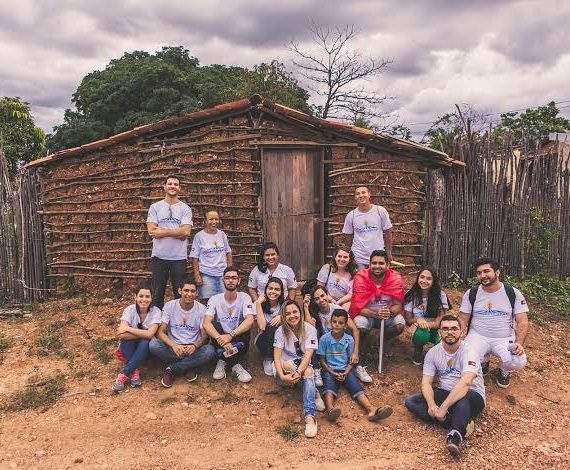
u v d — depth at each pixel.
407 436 4.36
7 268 7.54
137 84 21.34
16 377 5.22
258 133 7.49
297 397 4.96
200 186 7.45
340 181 7.85
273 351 5.23
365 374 5.23
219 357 5.33
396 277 5.59
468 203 8.34
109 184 7.51
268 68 20.72
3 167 7.58
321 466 3.90
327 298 5.33
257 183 7.54
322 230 7.93
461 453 4.09
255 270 6.03
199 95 22.00
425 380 4.58
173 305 5.27
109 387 5.07
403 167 8.03
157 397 4.90
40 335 6.15
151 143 7.40
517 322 5.07
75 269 7.64
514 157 8.58
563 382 5.49
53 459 3.95
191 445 4.17
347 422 4.57
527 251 8.85
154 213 5.91
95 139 21.33
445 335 4.41
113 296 7.45
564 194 9.03
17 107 17.62
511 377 5.51
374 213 6.23
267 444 4.21
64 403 4.77
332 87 20.88
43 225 7.62
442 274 8.25
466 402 4.26
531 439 4.36
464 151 8.39
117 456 3.99
